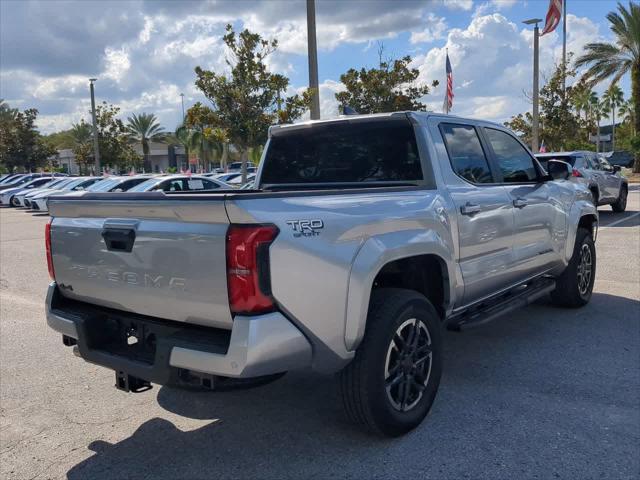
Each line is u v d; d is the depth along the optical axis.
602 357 4.85
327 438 3.60
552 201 5.50
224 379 3.00
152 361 3.21
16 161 49.00
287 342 2.88
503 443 3.45
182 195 3.04
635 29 31.08
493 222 4.49
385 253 3.35
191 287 2.94
